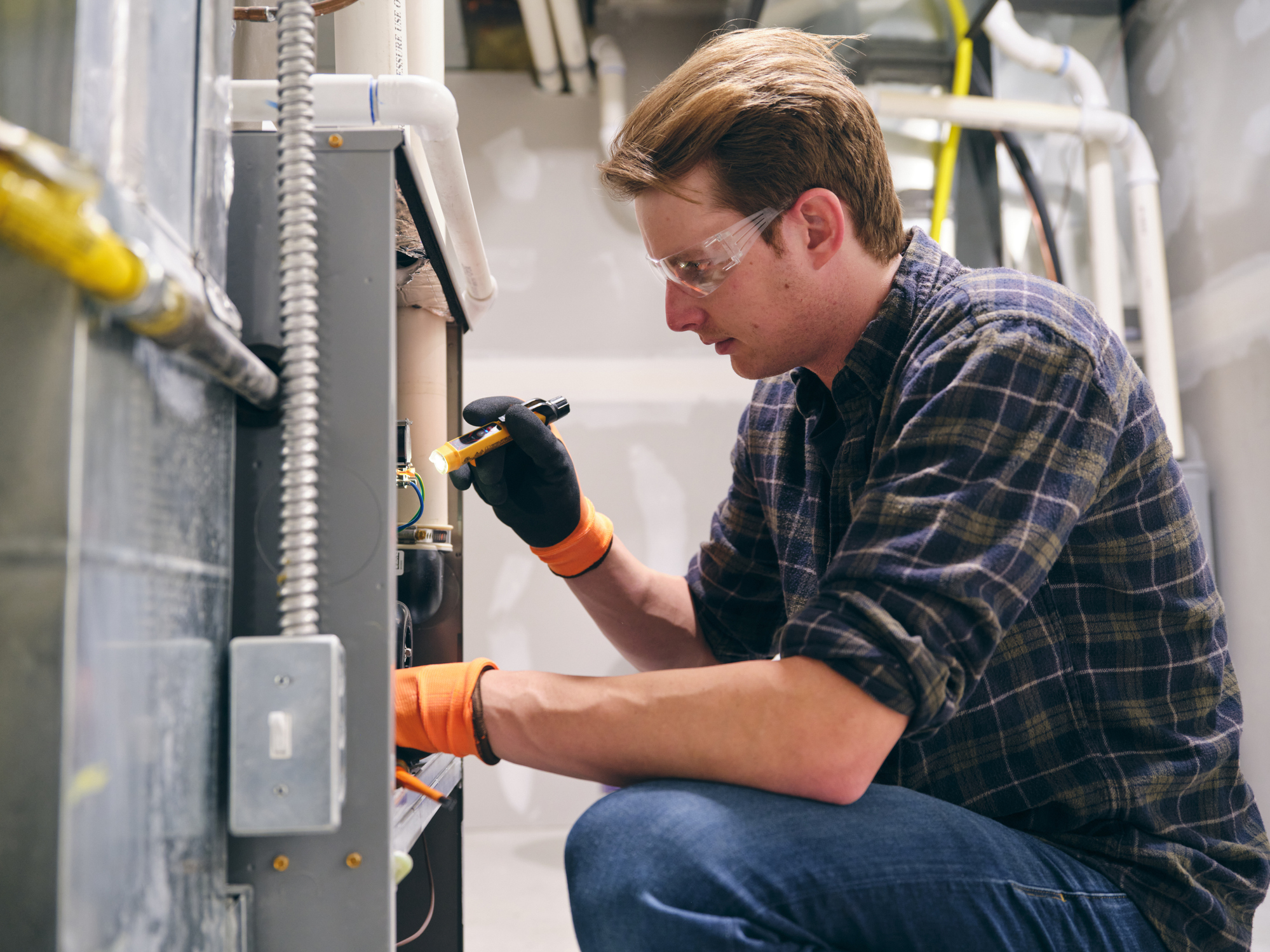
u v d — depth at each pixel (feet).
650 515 9.50
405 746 2.47
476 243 3.42
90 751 1.33
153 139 1.55
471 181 9.79
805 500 3.50
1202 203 8.48
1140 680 2.83
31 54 1.35
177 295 1.40
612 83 9.45
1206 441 8.40
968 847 2.46
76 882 1.28
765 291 2.95
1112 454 2.69
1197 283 8.56
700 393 9.66
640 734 2.37
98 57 1.39
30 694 1.28
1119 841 2.65
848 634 2.32
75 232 1.20
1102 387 2.64
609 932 2.29
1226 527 8.11
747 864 2.26
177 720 1.66
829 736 2.28
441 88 2.64
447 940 4.00
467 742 2.44
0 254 1.33
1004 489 2.46
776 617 4.06
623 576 3.81
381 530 1.99
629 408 9.62
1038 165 9.40
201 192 1.74
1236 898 2.81
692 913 2.23
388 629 1.97
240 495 1.99
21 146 1.16
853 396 3.10
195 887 1.72
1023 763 2.78
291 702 1.83
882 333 2.99
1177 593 2.92
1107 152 8.79
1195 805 2.85
